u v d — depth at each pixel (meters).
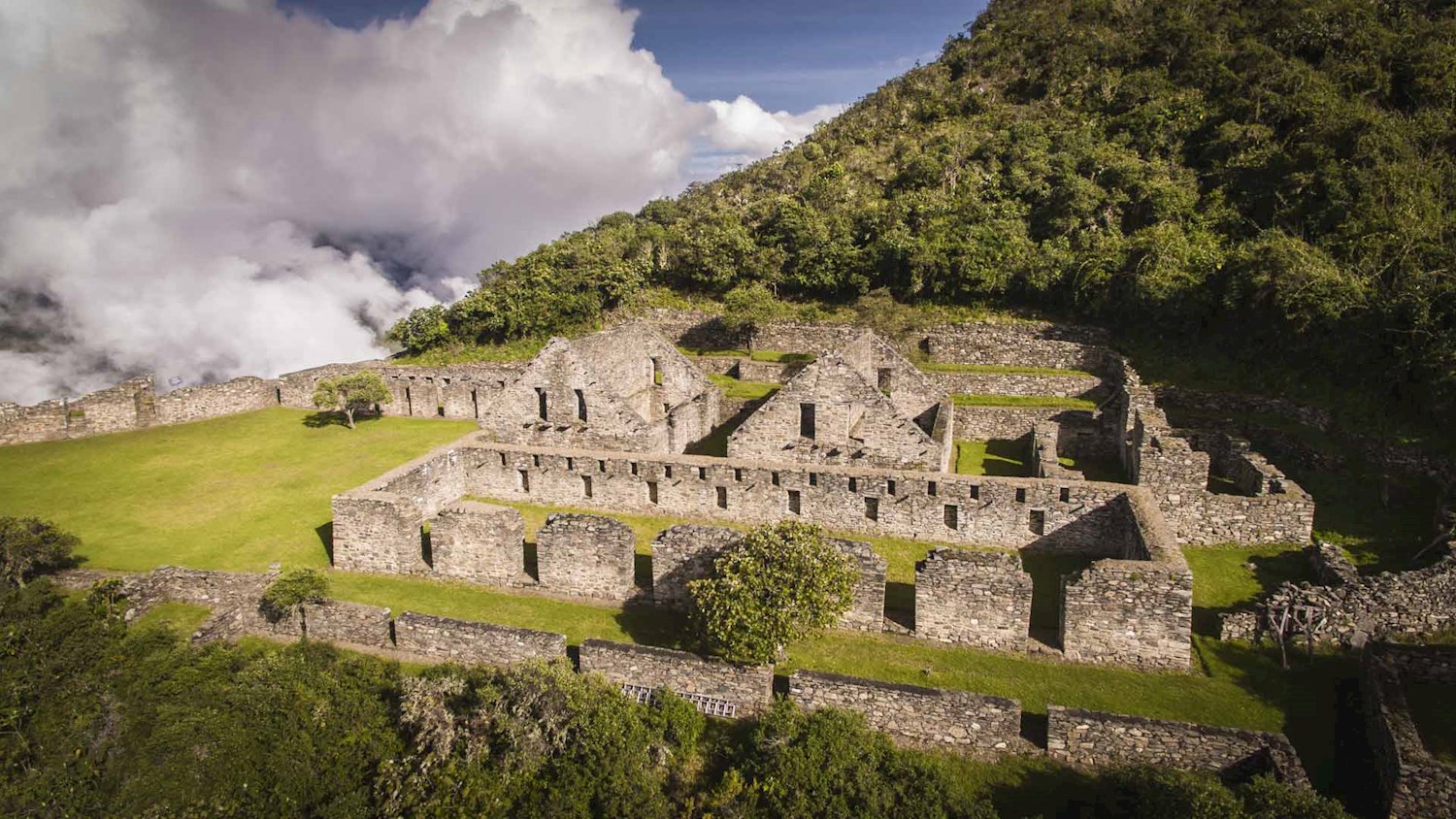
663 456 36.69
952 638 25.92
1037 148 77.81
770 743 20.31
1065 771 20.23
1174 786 17.73
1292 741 21.03
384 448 47.50
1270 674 23.72
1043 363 54.75
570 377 41.41
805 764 19.38
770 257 75.44
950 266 65.56
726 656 23.02
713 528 27.78
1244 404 43.59
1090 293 58.78
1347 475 35.50
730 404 50.38
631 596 29.00
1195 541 32.66
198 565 33.03
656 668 23.56
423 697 21.23
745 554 24.59
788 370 57.16
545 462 38.09
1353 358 40.47
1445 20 67.00
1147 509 29.50
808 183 92.62
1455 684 21.45
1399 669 21.77
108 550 34.22
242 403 55.41
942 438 39.09
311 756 20.27
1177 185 63.69
